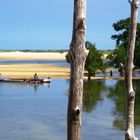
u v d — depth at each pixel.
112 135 33.09
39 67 134.12
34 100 57.34
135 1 13.12
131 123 13.95
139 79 90.00
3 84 84.62
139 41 90.69
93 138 31.98
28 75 100.50
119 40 96.62
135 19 13.26
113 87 75.31
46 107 50.06
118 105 51.19
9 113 44.81
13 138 31.75
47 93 67.00
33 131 34.53
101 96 61.31
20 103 53.91
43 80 85.38
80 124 9.72
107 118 41.34
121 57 89.06
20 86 80.25
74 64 9.57
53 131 34.66
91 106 50.41
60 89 73.50
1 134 33.12
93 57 93.12
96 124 37.97
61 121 39.72
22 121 39.50
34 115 43.47
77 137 9.70
